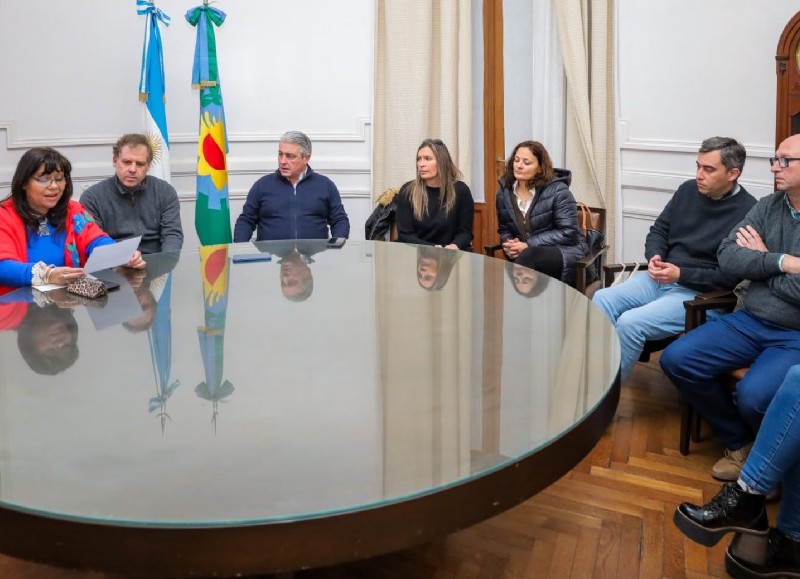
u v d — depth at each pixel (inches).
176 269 102.7
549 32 167.6
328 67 181.0
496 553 80.5
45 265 94.3
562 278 132.3
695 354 96.1
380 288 91.4
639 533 84.5
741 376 94.0
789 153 91.3
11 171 153.0
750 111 139.9
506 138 178.7
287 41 179.8
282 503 42.9
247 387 59.6
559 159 171.6
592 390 58.7
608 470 98.8
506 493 47.3
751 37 138.2
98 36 163.3
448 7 170.7
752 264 95.2
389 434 51.3
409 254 113.0
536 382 60.6
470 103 173.9
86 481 45.4
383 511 42.8
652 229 124.6
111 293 89.6
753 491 74.7
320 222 157.8
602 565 78.7
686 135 150.7
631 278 123.0
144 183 135.3
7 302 86.1
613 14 158.1
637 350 112.0
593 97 161.3
